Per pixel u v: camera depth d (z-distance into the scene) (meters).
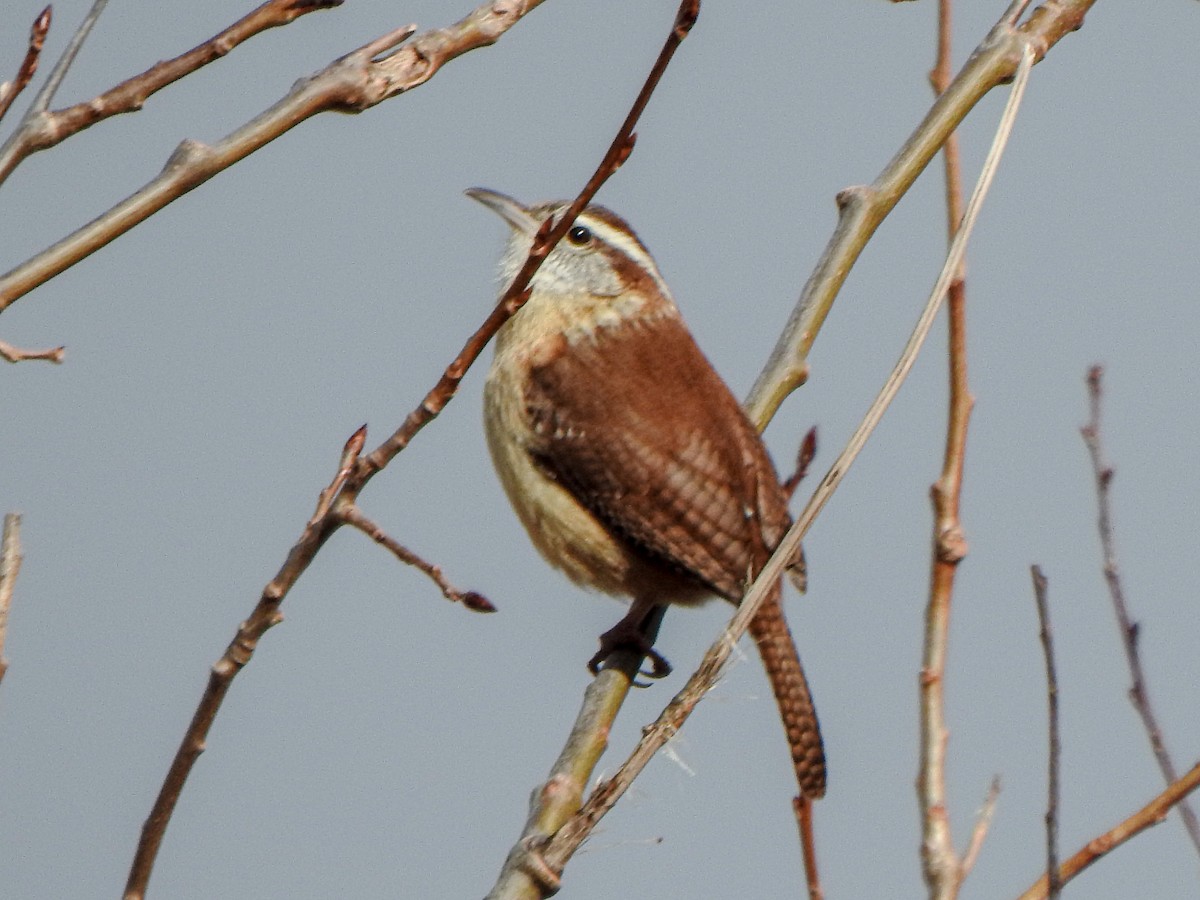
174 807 5.77
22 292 6.03
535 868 6.23
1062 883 6.79
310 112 6.41
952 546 8.10
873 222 10.01
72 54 5.98
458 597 5.81
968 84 9.54
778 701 10.30
